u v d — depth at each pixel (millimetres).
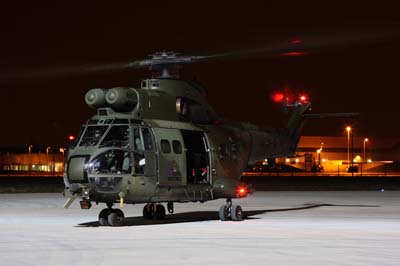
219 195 21766
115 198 19062
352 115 25500
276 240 15938
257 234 17297
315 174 119562
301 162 154500
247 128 24016
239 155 22984
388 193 45531
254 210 28000
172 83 21281
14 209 28766
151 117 20156
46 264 12266
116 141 19578
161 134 20062
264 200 36500
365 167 148000
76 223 21172
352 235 17141
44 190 49594
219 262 12461
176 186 20234
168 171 20016
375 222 21578
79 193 19141
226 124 23109
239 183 22141
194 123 21656
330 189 53219
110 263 12359
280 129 25891
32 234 17422
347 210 28000
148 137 19734
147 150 19547
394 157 166000
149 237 16578
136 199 19438
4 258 13031
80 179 19031
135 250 14117
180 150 20547
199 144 21844
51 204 32469
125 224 20656
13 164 144750
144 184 19344
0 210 28078
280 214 25469
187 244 15141
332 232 17938
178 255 13375
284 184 63188
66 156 19672
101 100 19891
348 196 41094
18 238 16453
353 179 80250
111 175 18766
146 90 20375
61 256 13281
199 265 12117
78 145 19578
